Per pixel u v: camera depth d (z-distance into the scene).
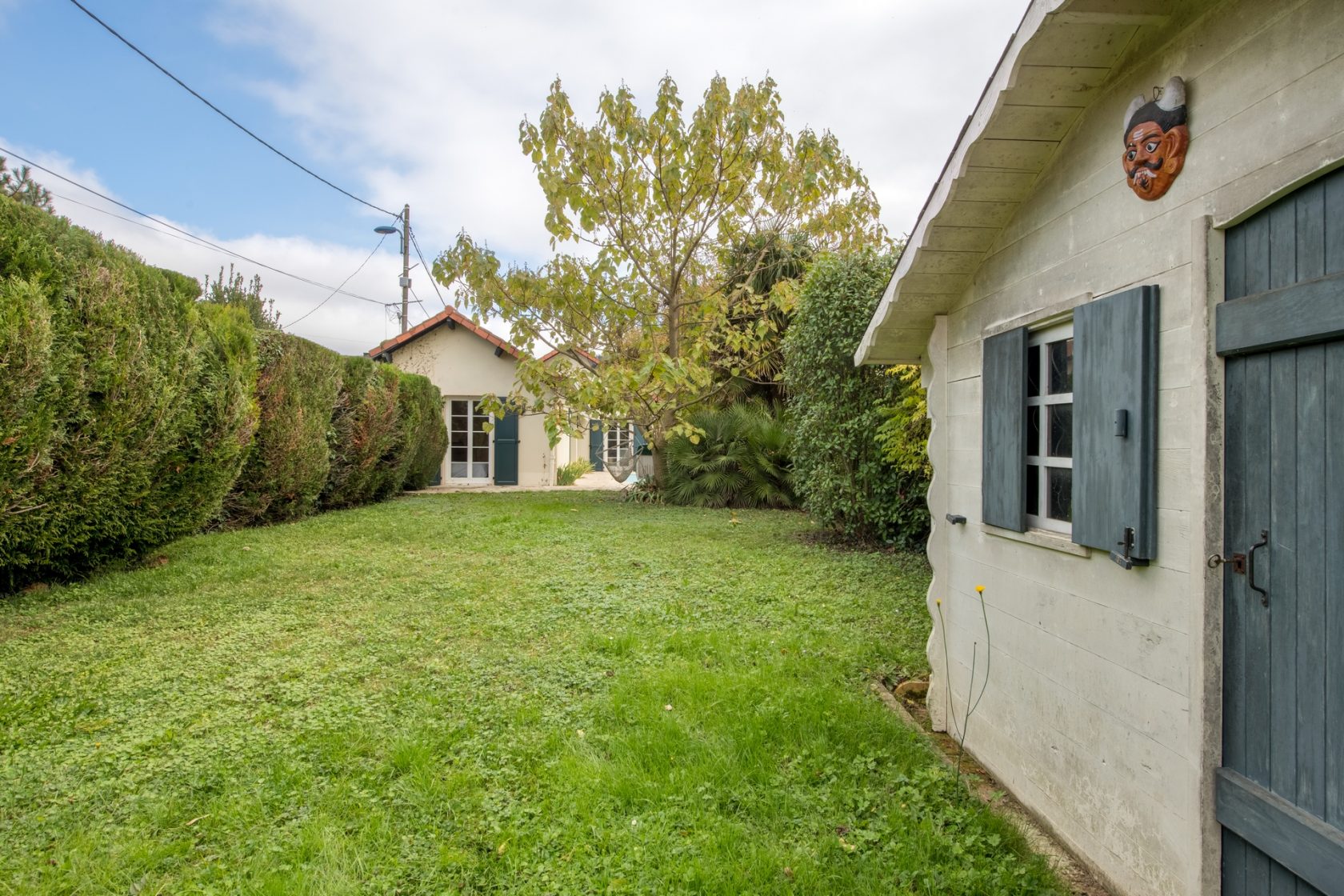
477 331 16.89
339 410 10.85
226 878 2.09
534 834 2.34
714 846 2.27
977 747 3.01
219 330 6.81
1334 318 1.31
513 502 12.77
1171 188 1.81
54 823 2.34
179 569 6.07
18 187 10.16
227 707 3.32
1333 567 1.35
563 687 3.69
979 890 2.07
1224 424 1.66
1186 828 1.77
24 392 4.38
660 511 11.41
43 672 3.67
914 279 3.05
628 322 13.03
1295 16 1.44
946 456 3.31
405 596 5.50
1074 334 2.20
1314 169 1.37
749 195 12.01
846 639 4.57
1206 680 1.68
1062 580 2.37
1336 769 1.34
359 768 2.76
